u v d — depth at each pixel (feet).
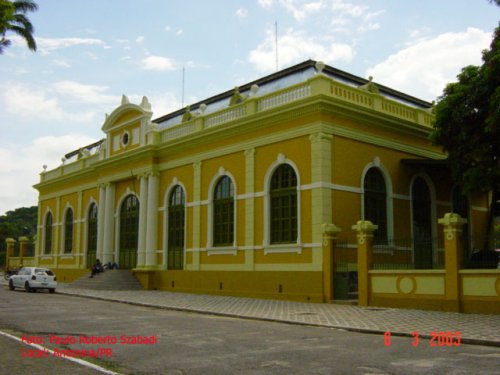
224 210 83.66
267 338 39.04
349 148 72.64
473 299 53.21
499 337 38.40
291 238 72.18
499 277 51.62
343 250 68.64
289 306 63.31
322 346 35.47
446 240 55.67
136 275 98.58
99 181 114.42
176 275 91.09
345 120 72.49
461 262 55.26
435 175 85.66
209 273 84.28
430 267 80.33
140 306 68.23
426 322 47.06
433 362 29.94
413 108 82.74
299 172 71.51
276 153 75.25
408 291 58.44
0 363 29.40
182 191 93.15
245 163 79.87
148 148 97.40
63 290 94.32
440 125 66.54
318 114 69.56
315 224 68.54
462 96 63.82
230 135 82.53
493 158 63.41
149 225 97.04
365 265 62.54
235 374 26.61
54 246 136.15
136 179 104.42
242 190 80.02
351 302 63.82
